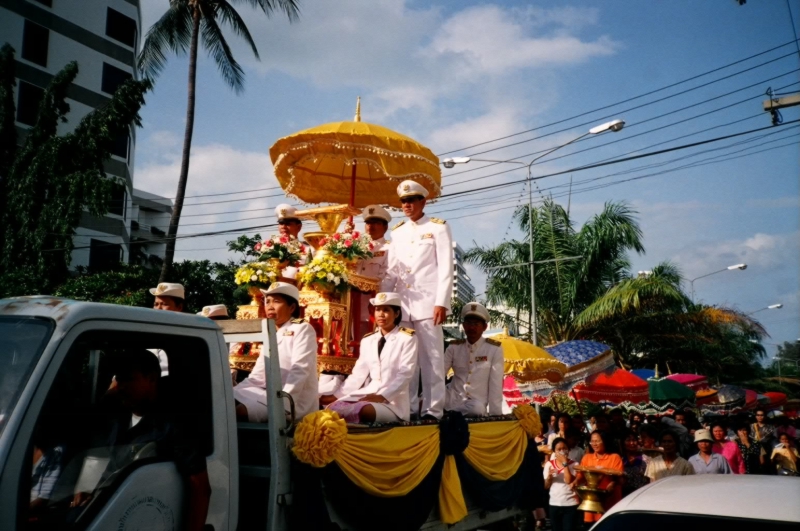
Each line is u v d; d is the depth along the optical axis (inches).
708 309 1026.7
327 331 259.3
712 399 904.9
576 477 392.5
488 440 243.9
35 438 114.2
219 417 149.6
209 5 915.4
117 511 124.6
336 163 348.2
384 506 180.7
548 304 977.5
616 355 975.6
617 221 954.7
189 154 887.7
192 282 914.1
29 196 851.4
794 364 2268.7
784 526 141.8
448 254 265.7
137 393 145.2
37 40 1198.9
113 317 132.3
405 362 230.8
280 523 153.1
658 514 153.7
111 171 1273.4
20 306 130.4
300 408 191.6
